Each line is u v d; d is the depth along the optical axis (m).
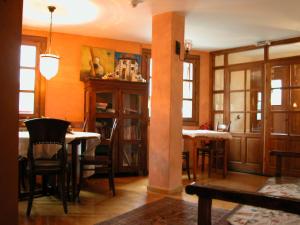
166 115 3.87
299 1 3.56
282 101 5.29
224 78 6.12
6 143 1.12
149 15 4.09
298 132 5.09
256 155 5.56
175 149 3.93
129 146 5.04
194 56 6.18
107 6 3.81
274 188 2.90
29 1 3.70
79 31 5.02
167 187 3.82
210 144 5.45
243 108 5.83
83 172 3.73
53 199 3.45
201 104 6.22
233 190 1.24
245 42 5.55
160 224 2.69
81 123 5.18
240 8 3.82
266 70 5.50
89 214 2.93
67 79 5.15
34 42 4.96
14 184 1.16
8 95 1.13
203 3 3.64
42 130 2.87
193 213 3.01
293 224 2.05
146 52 5.69
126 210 3.08
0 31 1.10
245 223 2.12
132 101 5.11
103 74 5.31
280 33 4.93
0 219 1.10
